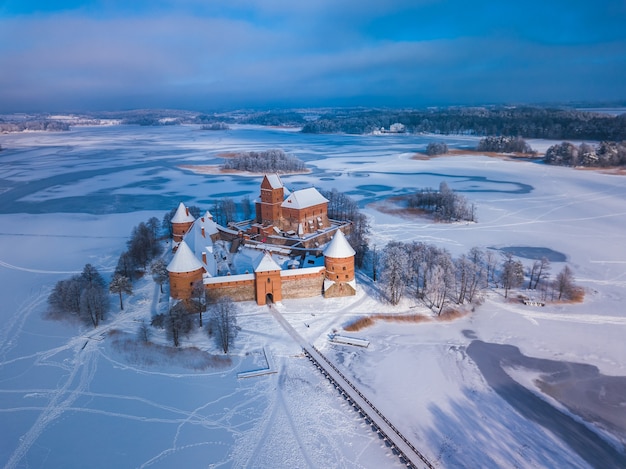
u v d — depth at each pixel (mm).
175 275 90250
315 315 90875
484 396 67688
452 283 95875
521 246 136375
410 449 56906
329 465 54812
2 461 55469
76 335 84188
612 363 75625
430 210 183125
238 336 82938
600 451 57156
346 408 65000
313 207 136125
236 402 66000
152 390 68688
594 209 179000
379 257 118688
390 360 76625
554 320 90062
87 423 61781
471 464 55062
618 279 110188
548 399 66938
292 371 73312
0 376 72250
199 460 55531
